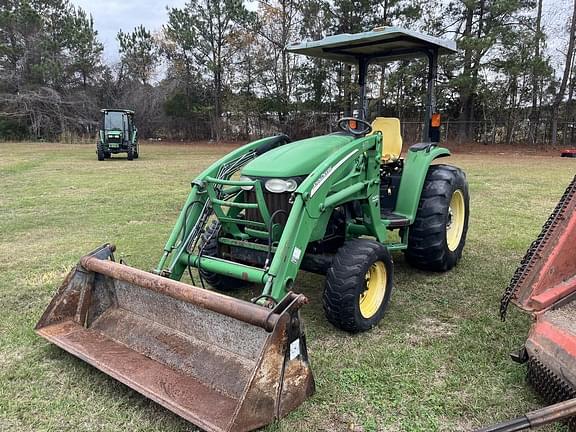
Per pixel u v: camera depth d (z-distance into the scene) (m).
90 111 32.12
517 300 2.58
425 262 4.39
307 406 2.46
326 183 3.13
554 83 24.36
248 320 2.27
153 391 2.40
